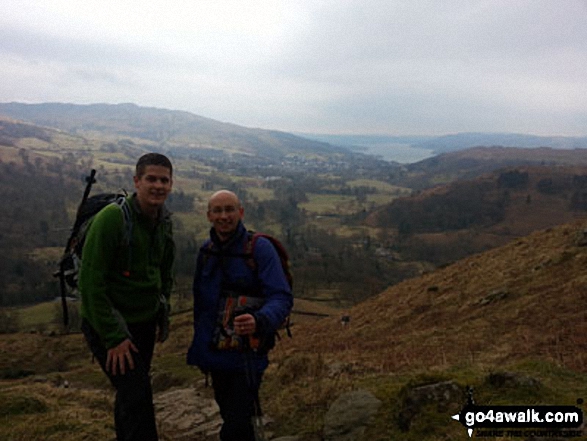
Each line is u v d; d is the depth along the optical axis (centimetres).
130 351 339
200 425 817
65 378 2342
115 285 341
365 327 2491
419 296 2720
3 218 17312
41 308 9650
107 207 332
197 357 364
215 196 359
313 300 8944
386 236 18438
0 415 739
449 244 16562
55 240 15862
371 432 486
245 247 360
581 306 1473
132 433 338
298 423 640
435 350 1380
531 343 1160
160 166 342
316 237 17288
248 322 326
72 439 620
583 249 2164
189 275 10100
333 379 809
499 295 2014
